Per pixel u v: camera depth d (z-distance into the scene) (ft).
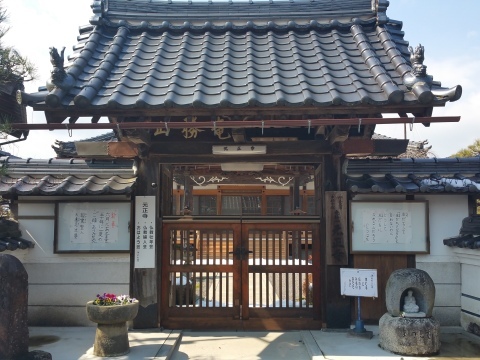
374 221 23.22
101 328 18.62
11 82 18.48
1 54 15.79
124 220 23.41
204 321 22.94
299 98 18.37
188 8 25.57
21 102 17.94
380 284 23.13
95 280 23.41
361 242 23.12
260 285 23.34
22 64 16.37
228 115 18.85
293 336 22.03
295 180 54.49
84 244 23.40
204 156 22.86
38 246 23.71
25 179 24.14
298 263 23.30
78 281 23.45
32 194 22.58
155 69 20.75
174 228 23.39
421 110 18.63
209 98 18.51
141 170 23.07
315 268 23.11
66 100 18.29
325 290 22.63
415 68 18.86
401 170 25.23
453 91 17.17
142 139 20.59
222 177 56.29
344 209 22.76
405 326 18.80
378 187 22.27
